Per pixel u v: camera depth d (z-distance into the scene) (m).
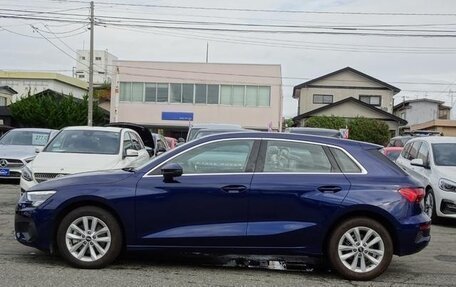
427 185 10.76
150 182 6.18
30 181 9.13
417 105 62.47
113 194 6.13
